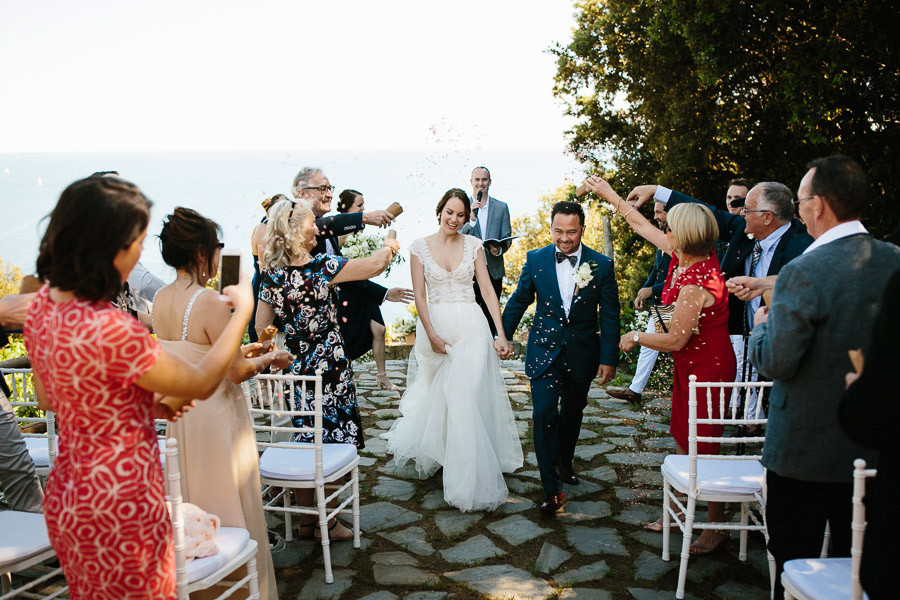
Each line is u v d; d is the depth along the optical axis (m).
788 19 8.15
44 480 4.05
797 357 2.36
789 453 2.48
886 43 7.50
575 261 4.26
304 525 3.84
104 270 1.75
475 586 3.30
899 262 2.34
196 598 2.74
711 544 3.58
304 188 4.70
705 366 3.64
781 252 4.07
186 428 2.78
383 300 4.70
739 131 9.56
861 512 1.96
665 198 4.64
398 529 3.96
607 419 6.16
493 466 4.27
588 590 3.24
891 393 1.67
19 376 5.19
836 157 2.39
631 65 11.91
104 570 1.83
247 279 2.20
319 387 3.29
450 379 4.37
